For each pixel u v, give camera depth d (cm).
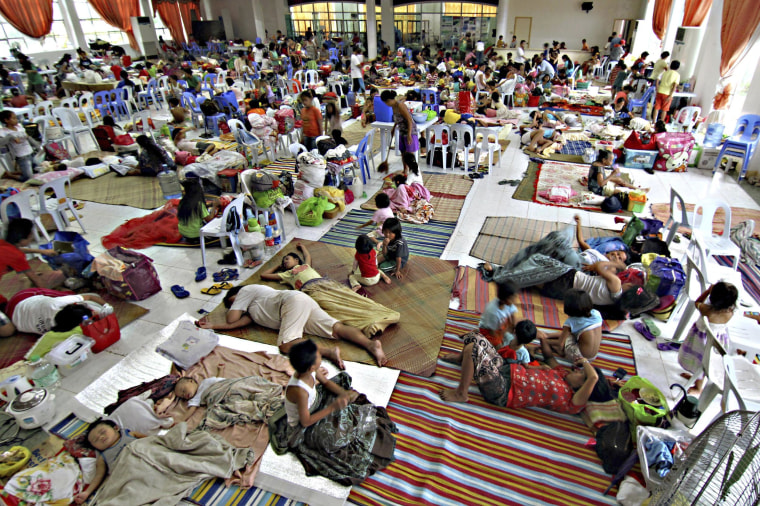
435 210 644
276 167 818
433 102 1164
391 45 2447
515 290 341
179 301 459
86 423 325
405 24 2531
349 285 470
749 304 418
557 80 1495
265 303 407
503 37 2311
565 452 296
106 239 574
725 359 272
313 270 464
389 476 280
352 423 288
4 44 1673
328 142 740
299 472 283
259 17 2528
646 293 402
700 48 1069
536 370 327
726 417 183
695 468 186
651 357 375
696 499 176
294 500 268
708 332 293
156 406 317
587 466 286
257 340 400
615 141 911
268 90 1234
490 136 797
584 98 1384
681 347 343
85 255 476
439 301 444
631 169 799
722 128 786
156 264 530
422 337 397
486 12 2384
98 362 383
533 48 2300
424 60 2023
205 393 328
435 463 287
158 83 1375
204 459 280
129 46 2230
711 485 173
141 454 274
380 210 557
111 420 291
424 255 526
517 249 534
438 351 382
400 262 480
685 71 1138
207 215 561
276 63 1889
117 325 404
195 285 486
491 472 282
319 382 299
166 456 274
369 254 448
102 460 279
